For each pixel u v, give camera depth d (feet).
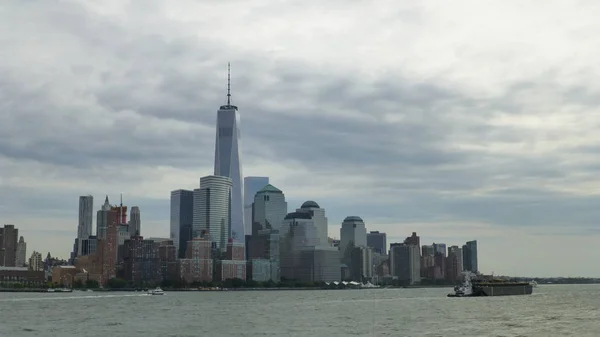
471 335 601.21
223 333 628.69
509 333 617.21
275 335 606.55
